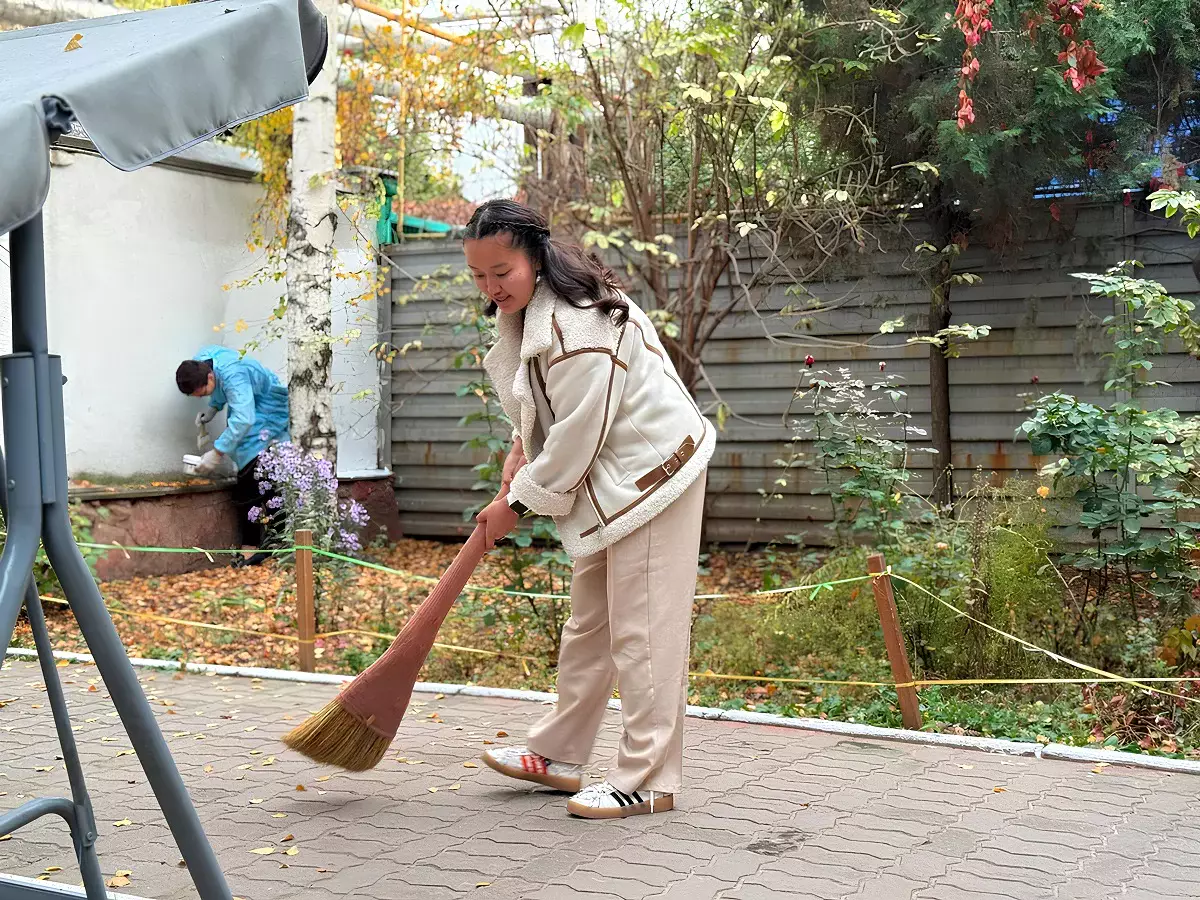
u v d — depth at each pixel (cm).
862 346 823
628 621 358
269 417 912
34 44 241
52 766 427
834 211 777
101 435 853
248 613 722
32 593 246
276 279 898
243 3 234
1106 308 755
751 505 873
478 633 648
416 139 966
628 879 311
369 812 370
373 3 960
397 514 1009
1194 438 546
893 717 486
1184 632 500
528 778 387
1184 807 371
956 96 701
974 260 791
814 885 306
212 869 227
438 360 982
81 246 839
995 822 356
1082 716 481
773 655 593
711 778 403
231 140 908
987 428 797
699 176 848
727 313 820
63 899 263
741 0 770
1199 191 707
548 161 882
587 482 355
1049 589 554
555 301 346
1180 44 675
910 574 565
